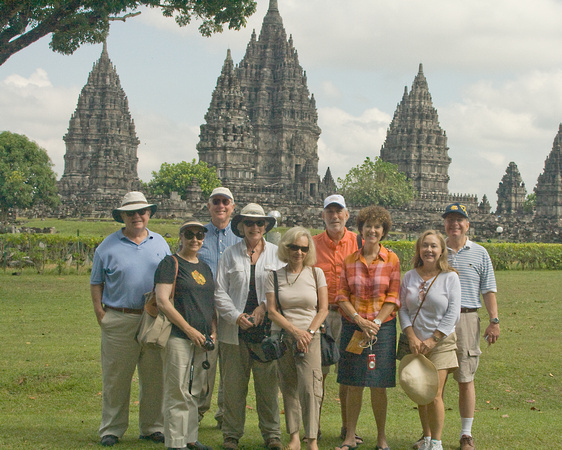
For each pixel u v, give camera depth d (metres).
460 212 14.48
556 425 15.23
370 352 13.35
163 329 12.95
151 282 14.10
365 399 18.94
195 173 161.00
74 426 14.89
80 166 199.25
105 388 13.93
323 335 13.42
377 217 13.64
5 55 38.50
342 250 15.24
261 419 13.82
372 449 13.62
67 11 39.56
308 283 13.41
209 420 16.23
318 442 14.25
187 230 13.41
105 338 13.98
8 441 13.19
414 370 12.98
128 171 177.12
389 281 13.63
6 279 41.97
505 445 13.57
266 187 169.25
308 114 195.00
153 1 42.81
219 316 14.01
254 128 191.62
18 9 37.62
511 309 33.09
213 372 14.70
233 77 171.00
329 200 15.19
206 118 170.75
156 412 14.16
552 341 24.92
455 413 17.44
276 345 12.80
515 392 19.05
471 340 14.12
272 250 14.31
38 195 122.81
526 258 61.09
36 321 27.66
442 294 13.47
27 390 18.42
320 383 13.08
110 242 14.33
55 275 45.09
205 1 43.19
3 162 118.38
